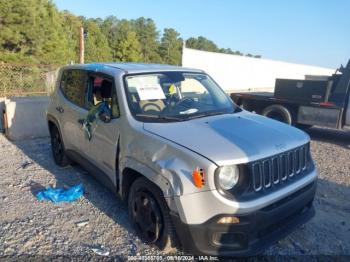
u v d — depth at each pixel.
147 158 3.31
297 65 31.72
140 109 3.85
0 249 3.46
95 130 4.36
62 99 5.52
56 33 31.41
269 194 3.03
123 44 61.59
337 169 6.49
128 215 4.21
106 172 4.26
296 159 3.45
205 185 2.84
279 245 3.67
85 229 3.88
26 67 16.92
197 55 20.28
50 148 7.31
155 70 4.42
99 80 4.51
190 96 4.35
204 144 3.08
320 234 3.93
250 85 25.72
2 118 8.80
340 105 8.61
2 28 26.11
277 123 3.97
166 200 3.07
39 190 4.95
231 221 2.85
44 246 3.54
